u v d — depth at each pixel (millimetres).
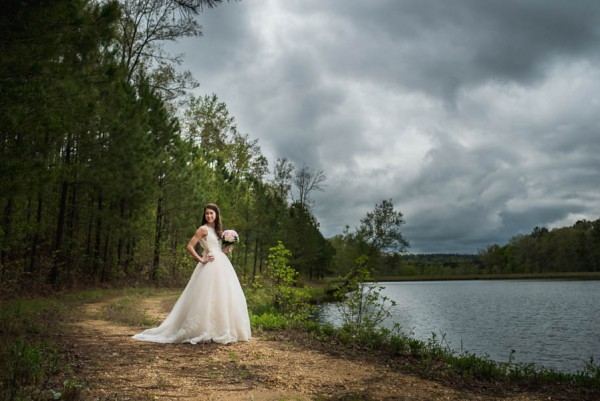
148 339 6418
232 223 31328
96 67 11219
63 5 7281
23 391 3607
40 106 8258
